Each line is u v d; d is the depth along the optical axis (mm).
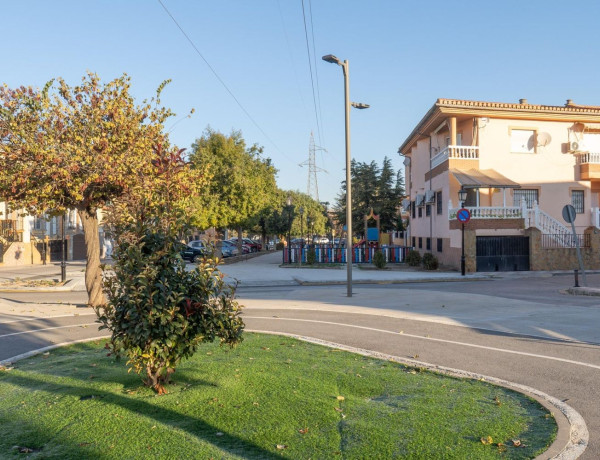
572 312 13141
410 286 21250
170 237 5871
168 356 5844
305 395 5934
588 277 23672
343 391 6266
